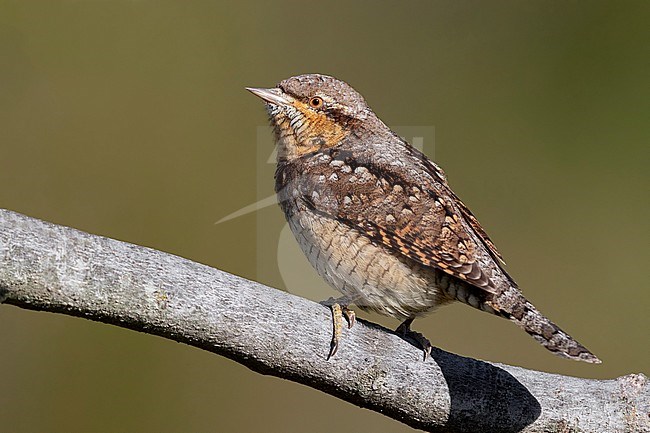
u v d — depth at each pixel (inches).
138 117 487.5
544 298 506.9
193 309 228.1
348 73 529.0
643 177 527.8
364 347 244.5
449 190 286.4
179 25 506.6
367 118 297.0
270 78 509.7
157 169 478.3
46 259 216.5
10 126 473.4
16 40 485.1
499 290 254.4
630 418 251.0
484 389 248.5
